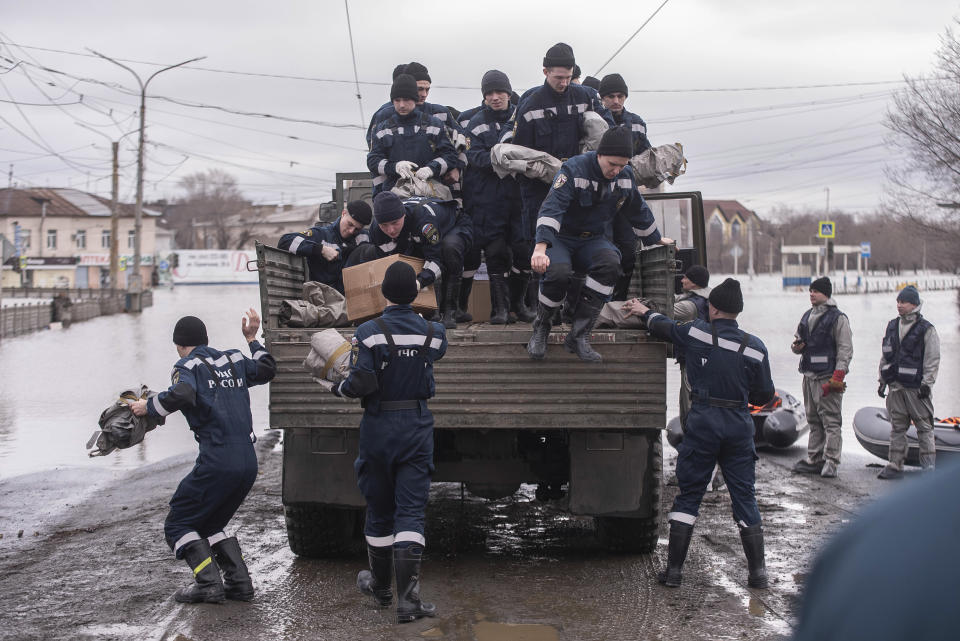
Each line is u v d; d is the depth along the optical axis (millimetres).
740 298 5594
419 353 5051
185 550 5324
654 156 7414
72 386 16859
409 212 6141
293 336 5711
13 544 6734
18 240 78125
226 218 107000
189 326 5551
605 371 5664
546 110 6520
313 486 5809
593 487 5809
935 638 843
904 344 8898
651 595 5477
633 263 6527
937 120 24250
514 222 7012
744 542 5613
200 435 5352
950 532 876
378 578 5219
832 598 907
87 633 4789
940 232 27156
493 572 6047
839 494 8453
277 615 5121
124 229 87125
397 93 7117
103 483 9086
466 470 6184
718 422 5547
